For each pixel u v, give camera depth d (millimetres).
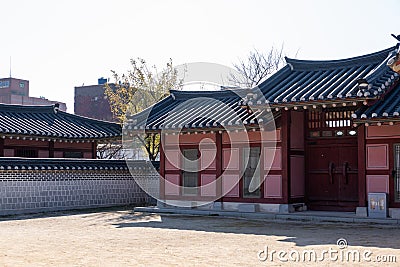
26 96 72188
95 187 23156
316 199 18750
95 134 26609
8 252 10891
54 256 10383
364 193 16609
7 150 24344
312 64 20156
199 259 9961
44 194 21188
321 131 18781
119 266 9305
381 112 15344
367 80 15555
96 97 60562
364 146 16734
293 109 17781
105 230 14891
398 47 18312
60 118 28188
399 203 16062
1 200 19734
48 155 25953
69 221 17547
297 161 18719
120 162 24156
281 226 15531
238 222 16781
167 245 11836
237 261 9719
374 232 13852
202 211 19203
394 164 16234
